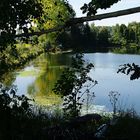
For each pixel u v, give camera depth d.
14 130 7.82
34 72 44.69
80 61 11.79
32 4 8.43
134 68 4.75
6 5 7.48
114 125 8.53
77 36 106.56
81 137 7.95
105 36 139.75
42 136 7.81
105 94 26.67
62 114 12.77
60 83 11.54
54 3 8.95
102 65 58.62
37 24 9.55
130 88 30.73
